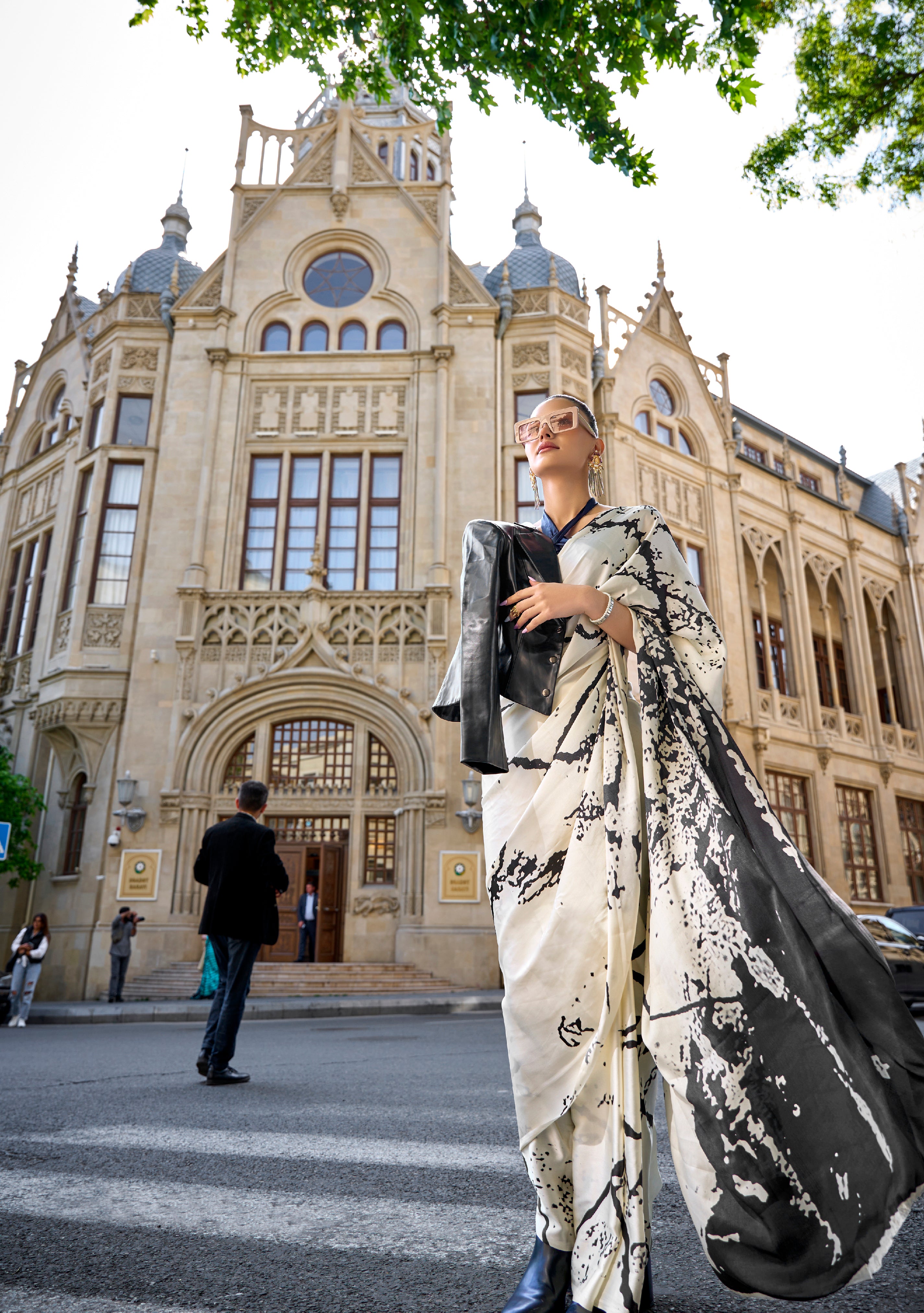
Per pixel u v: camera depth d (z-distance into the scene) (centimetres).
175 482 2059
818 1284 122
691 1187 130
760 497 2698
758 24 916
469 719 150
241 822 550
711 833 142
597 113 580
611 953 141
